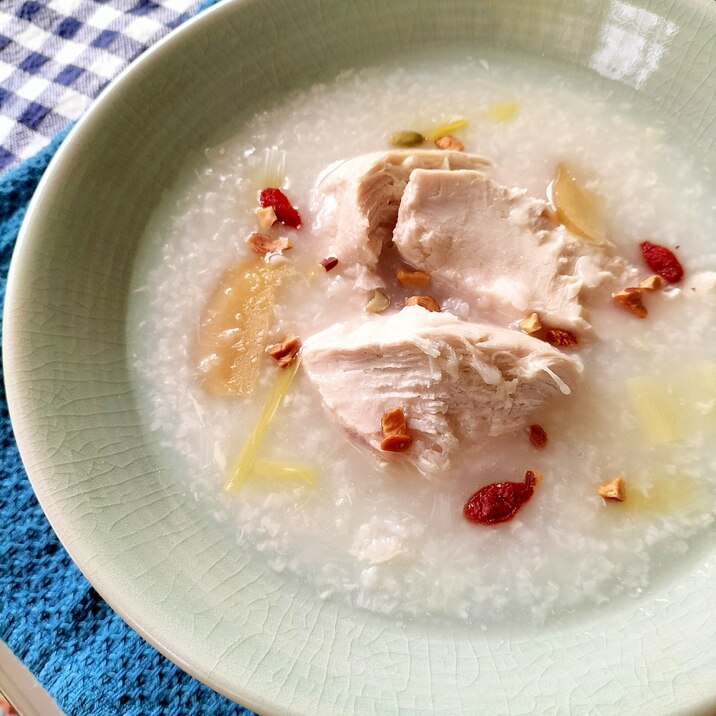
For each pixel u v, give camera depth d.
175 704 0.18
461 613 0.18
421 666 0.17
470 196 0.22
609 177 0.23
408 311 0.20
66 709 0.18
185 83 0.23
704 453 0.19
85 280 0.21
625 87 0.24
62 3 0.29
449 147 0.24
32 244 0.20
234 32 0.23
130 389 0.21
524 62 0.25
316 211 0.23
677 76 0.23
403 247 0.21
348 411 0.20
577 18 0.23
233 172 0.24
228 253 0.22
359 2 0.24
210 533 0.19
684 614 0.17
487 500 0.19
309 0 0.23
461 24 0.24
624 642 0.17
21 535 0.20
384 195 0.22
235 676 0.16
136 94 0.22
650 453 0.20
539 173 0.23
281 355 0.21
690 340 0.21
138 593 0.17
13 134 0.27
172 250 0.22
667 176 0.23
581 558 0.19
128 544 0.18
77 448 0.19
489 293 0.21
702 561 0.18
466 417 0.19
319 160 0.24
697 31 0.22
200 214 0.23
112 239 0.22
